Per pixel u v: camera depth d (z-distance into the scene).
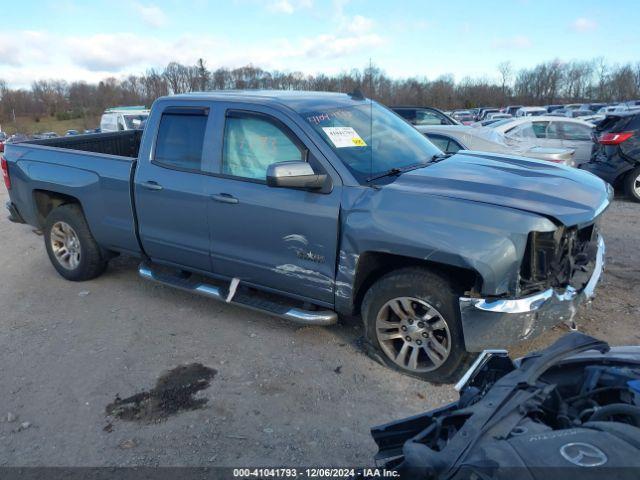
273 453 3.16
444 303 3.60
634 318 4.64
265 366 4.13
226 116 4.52
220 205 4.45
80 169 5.45
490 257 3.35
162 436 3.35
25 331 4.86
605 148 9.84
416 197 3.66
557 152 8.46
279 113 4.25
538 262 3.43
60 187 5.59
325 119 4.30
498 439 1.82
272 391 3.79
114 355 4.38
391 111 5.34
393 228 3.63
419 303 3.74
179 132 4.78
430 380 3.83
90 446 3.28
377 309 3.90
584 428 1.78
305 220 4.02
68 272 5.97
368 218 3.74
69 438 3.36
